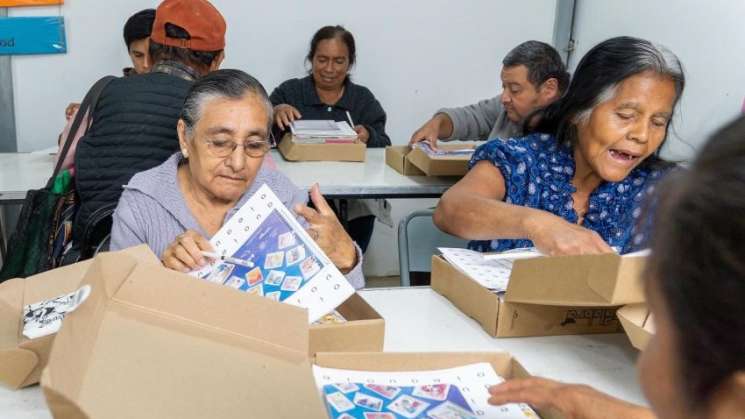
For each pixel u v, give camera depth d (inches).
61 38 120.8
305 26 132.3
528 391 31.7
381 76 138.9
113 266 31.8
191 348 30.1
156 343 29.7
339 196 89.6
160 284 32.2
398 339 44.8
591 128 55.6
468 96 143.7
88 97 71.0
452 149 98.1
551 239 46.9
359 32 135.2
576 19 140.6
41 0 118.4
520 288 42.7
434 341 44.6
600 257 36.2
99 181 65.7
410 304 51.1
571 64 143.0
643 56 52.4
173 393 27.4
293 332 32.9
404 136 143.5
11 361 33.9
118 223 53.4
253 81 51.7
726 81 95.7
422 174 96.0
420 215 85.5
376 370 36.0
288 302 39.3
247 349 31.3
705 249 11.8
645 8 116.3
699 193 12.2
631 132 53.4
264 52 132.0
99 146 65.9
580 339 46.3
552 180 61.0
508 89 102.4
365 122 131.8
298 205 49.1
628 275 35.2
